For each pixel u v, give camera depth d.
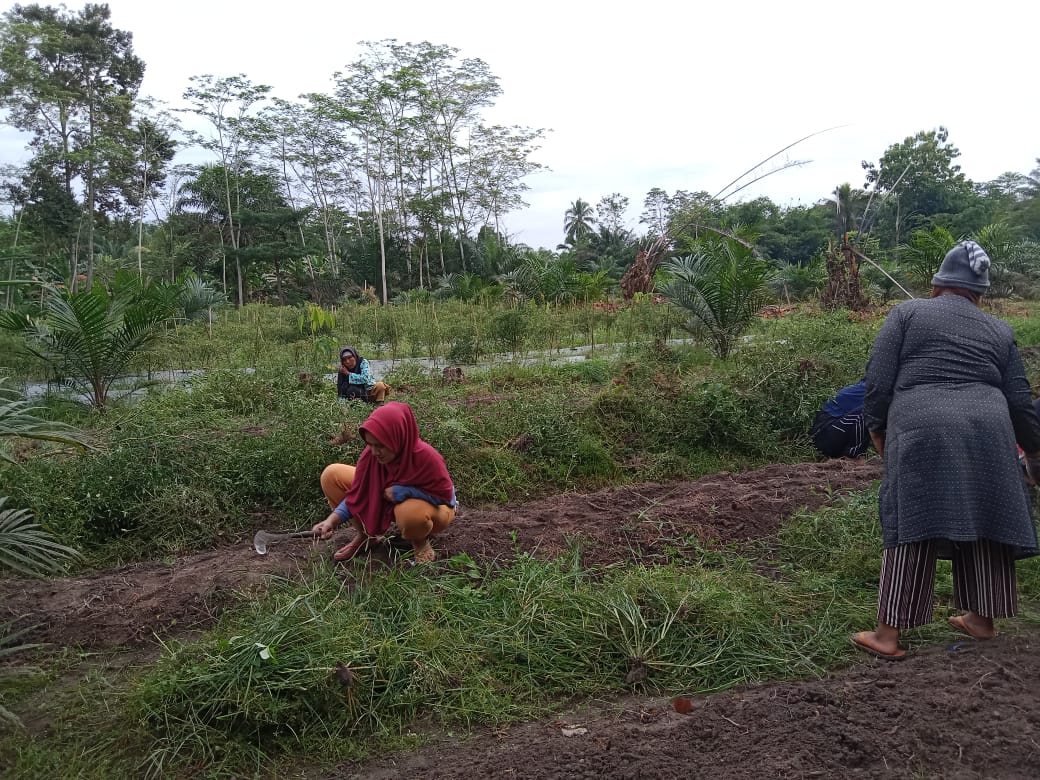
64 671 3.63
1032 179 57.28
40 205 32.56
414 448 4.24
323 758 3.01
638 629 3.62
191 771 2.91
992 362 3.40
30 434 3.74
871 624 3.77
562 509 5.46
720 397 7.44
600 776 2.74
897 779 2.63
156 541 5.18
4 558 3.79
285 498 5.84
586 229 65.19
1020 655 3.36
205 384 9.09
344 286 43.88
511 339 14.57
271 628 3.37
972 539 3.19
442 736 3.12
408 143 46.94
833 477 6.07
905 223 50.25
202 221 43.75
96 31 37.34
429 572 4.26
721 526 5.06
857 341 9.66
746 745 2.84
